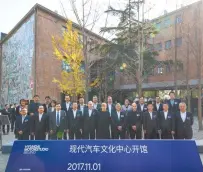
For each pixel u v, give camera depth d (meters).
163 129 9.77
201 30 20.39
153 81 37.75
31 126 9.95
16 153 5.38
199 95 18.75
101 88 31.98
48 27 29.78
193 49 21.77
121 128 10.45
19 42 34.50
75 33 22.94
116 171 5.33
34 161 5.35
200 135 15.55
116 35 27.02
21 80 33.25
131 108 10.90
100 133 10.37
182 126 9.52
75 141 5.43
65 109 11.73
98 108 11.84
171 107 11.20
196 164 5.32
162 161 5.34
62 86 24.97
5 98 39.84
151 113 10.21
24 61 32.34
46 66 29.45
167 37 34.59
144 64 27.19
